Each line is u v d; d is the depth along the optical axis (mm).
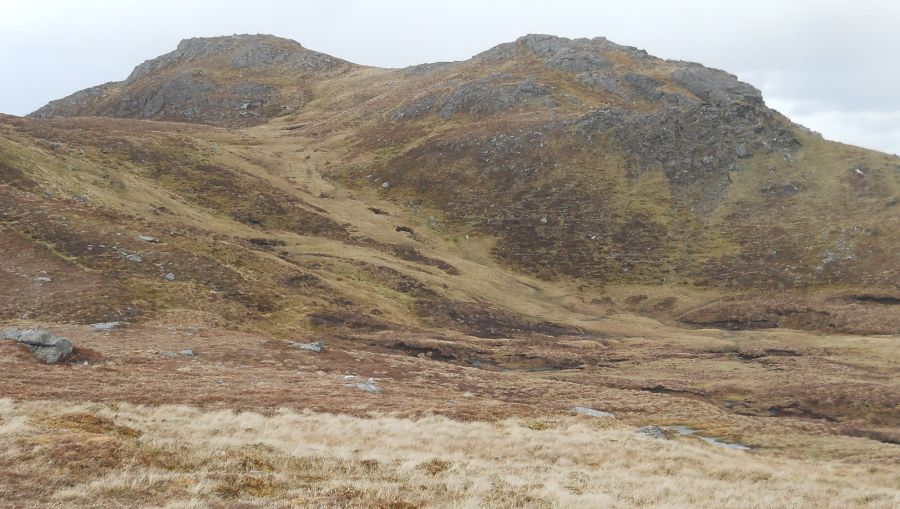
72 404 25719
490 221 148250
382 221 138250
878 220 135125
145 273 72062
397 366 58375
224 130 197875
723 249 135375
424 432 30062
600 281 127812
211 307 69688
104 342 50438
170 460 18453
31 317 57125
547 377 66562
